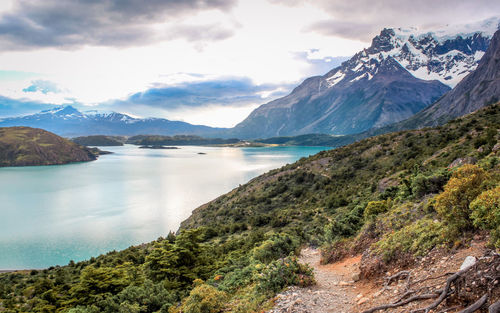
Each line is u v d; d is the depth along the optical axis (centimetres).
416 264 920
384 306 754
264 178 11269
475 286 607
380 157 8494
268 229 5381
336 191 7294
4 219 10688
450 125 7656
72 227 9588
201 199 13450
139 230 9131
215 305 1144
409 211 1487
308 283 1160
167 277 2227
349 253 1627
